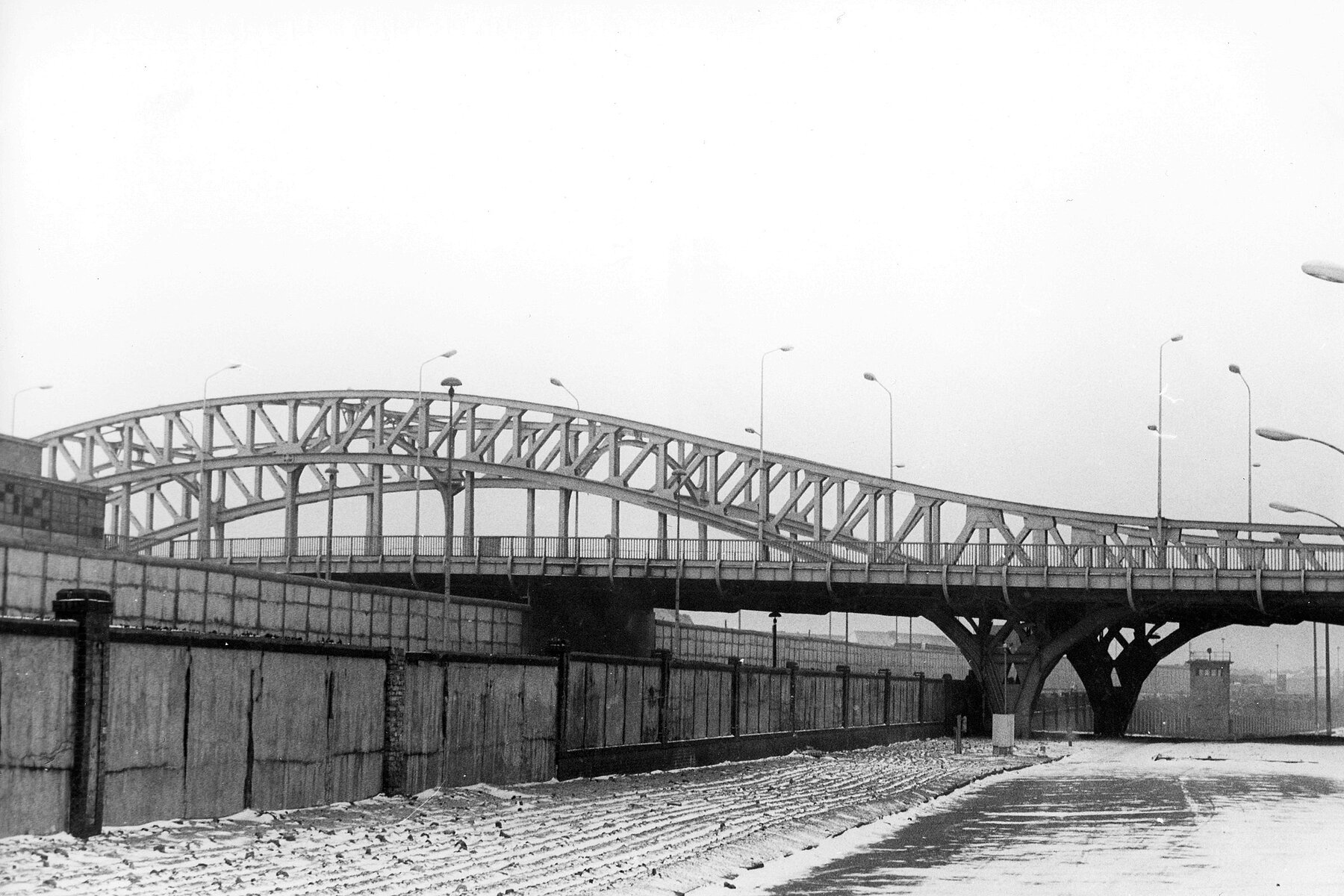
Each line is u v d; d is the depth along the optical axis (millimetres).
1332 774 61344
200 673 28766
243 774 30031
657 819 34656
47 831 24781
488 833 30344
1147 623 105500
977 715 102188
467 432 110062
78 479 114875
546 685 43719
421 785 36688
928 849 31547
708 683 56906
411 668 36312
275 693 31078
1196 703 162250
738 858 28828
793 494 97875
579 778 45281
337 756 33281
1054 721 117062
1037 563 93000
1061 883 25891
